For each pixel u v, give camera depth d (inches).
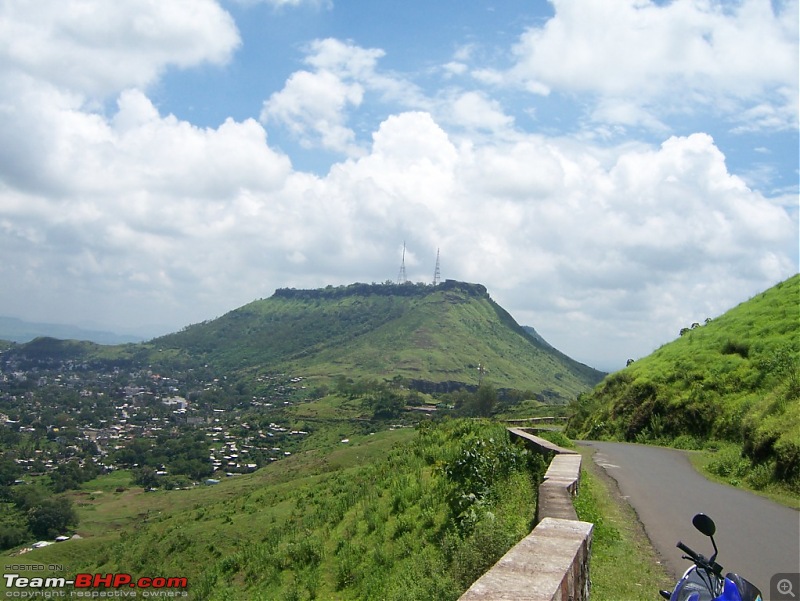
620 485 621.9
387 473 875.4
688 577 209.3
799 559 374.0
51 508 2775.6
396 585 509.4
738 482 652.1
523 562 214.8
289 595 601.0
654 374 1279.5
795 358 1006.4
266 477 3253.0
